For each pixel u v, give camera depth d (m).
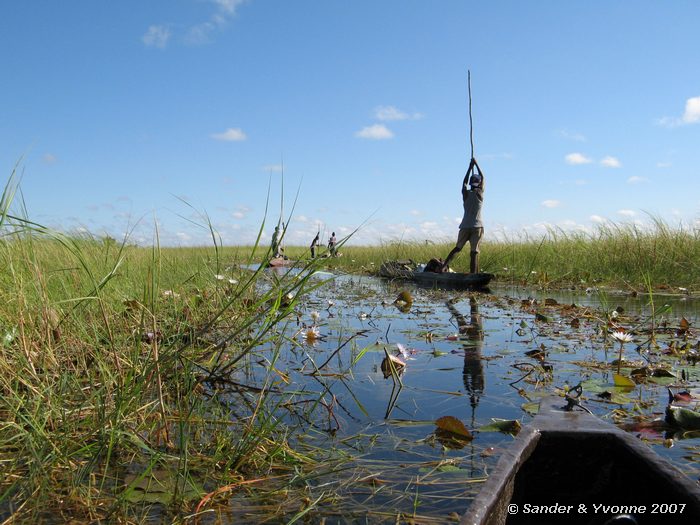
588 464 1.92
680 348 4.89
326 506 2.05
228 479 2.26
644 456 1.72
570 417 2.11
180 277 6.60
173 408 3.16
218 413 3.10
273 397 3.49
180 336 3.72
